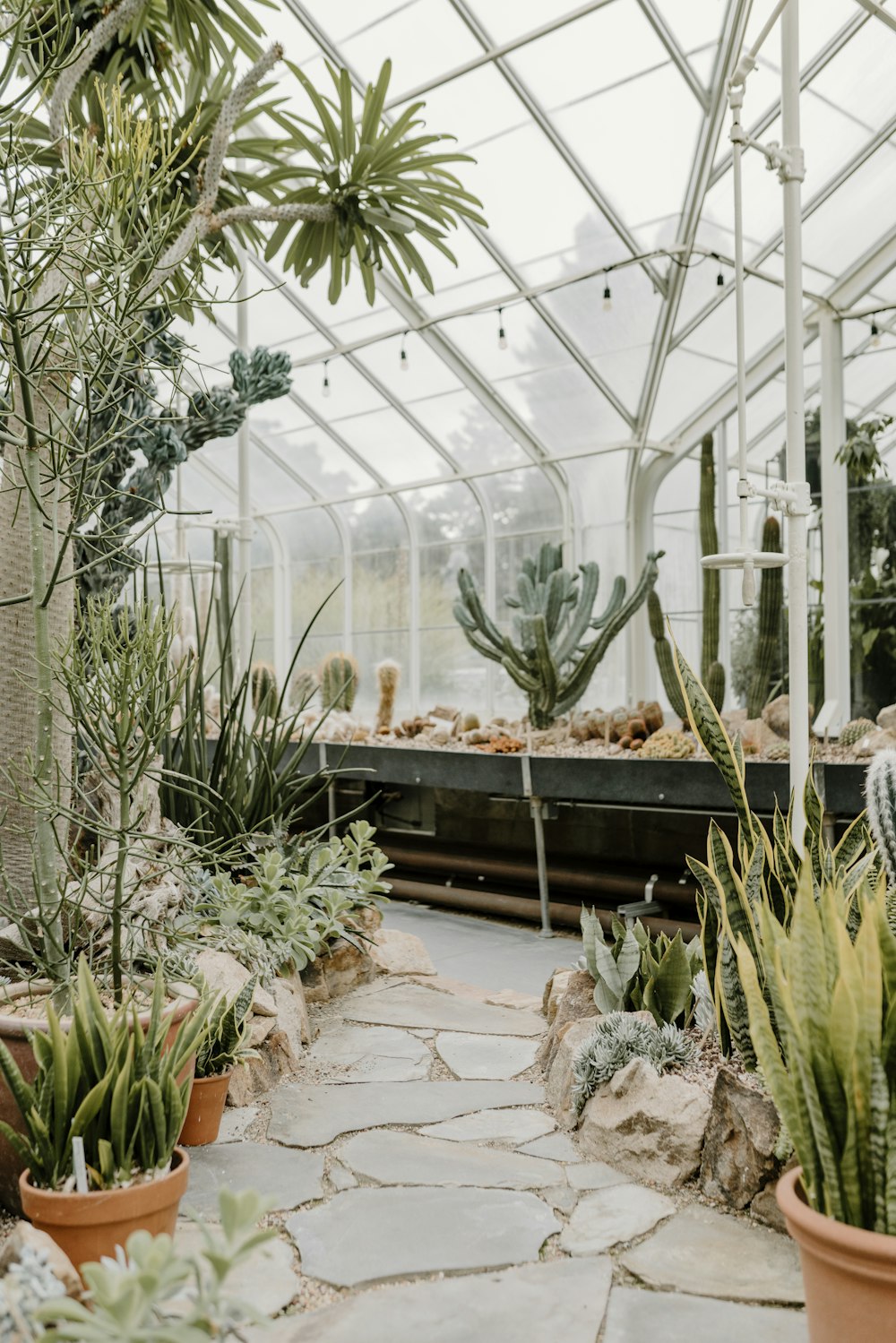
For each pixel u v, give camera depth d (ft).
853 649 24.48
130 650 6.70
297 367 33.09
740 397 9.22
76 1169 4.90
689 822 15.21
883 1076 4.21
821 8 18.08
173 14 10.65
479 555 36.58
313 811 20.97
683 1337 4.86
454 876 18.81
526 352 28.94
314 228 12.12
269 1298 5.19
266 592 43.96
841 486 24.36
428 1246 5.72
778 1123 6.08
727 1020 6.71
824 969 4.51
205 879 10.12
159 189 6.75
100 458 9.96
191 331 31.37
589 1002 9.27
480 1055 9.32
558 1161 6.95
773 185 21.63
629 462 30.91
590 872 16.30
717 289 24.61
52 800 6.45
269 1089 8.38
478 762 16.22
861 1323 4.11
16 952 7.77
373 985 11.85
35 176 6.39
